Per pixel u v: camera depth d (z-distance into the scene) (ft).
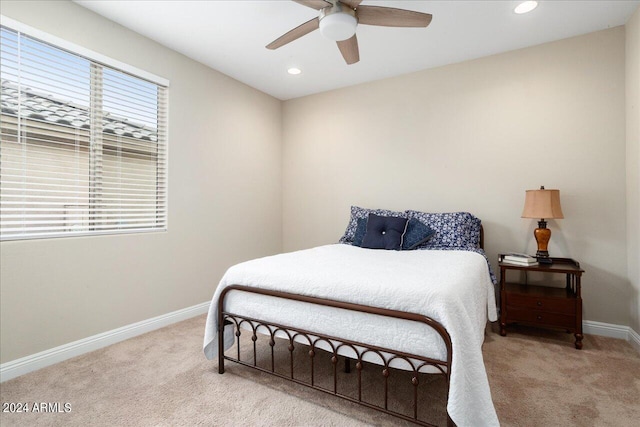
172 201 9.25
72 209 7.17
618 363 6.81
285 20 7.86
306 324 5.43
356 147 12.09
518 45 9.14
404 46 9.17
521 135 9.36
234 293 6.34
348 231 11.01
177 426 4.79
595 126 8.49
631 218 7.89
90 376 6.23
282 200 13.82
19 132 6.31
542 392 5.71
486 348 7.61
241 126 11.71
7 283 6.15
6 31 6.13
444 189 10.47
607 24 8.12
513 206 9.49
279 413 5.10
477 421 4.16
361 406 5.28
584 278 8.63
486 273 7.64
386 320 4.74
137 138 8.46
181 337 8.22
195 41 8.83
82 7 7.21
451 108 10.34
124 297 8.08
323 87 12.34
